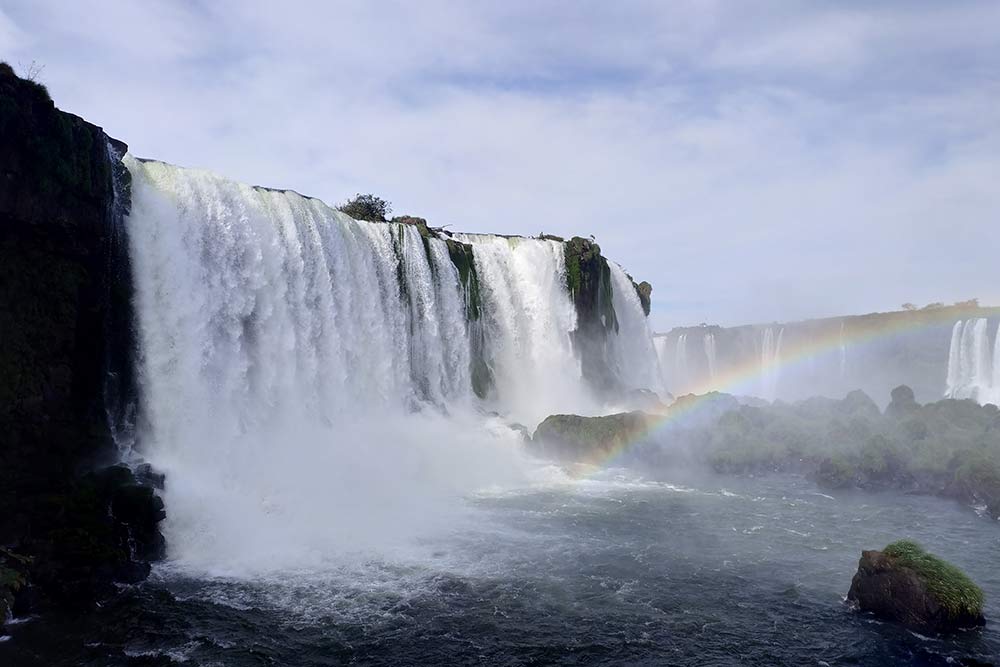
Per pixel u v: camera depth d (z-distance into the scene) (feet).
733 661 61.57
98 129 92.73
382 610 70.38
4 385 82.38
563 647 63.93
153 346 100.01
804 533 96.02
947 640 64.54
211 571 78.13
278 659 60.90
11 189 81.82
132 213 100.27
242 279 114.11
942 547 90.38
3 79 80.02
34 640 62.49
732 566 83.15
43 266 86.69
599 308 211.82
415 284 155.94
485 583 77.25
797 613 70.69
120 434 94.22
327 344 128.77
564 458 140.05
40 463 84.28
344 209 196.13
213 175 115.14
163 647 62.13
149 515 80.07
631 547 89.40
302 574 78.23
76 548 72.23
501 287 185.88
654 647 64.03
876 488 121.70
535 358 189.26
